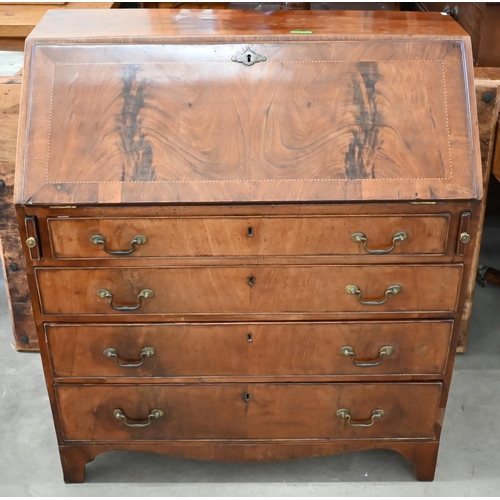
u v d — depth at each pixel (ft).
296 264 5.92
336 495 6.88
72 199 5.59
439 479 7.07
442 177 5.69
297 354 6.34
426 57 5.90
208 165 5.71
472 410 8.00
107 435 6.74
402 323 6.20
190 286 6.01
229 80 5.85
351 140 5.76
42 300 6.05
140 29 6.16
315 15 6.80
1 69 8.26
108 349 6.27
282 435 6.79
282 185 5.66
